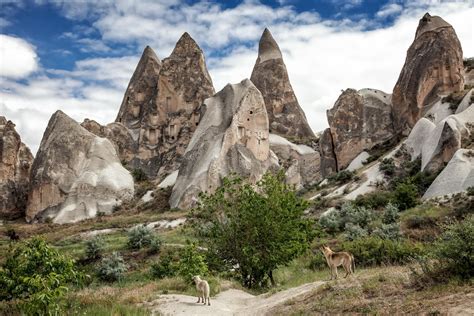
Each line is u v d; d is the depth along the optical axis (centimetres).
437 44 6831
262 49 10538
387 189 5372
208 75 9856
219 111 7662
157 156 9081
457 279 1126
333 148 7769
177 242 4181
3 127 8256
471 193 3919
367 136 7294
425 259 1263
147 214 6688
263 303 1561
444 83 6644
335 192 5888
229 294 1856
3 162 7938
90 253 3888
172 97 9388
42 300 1112
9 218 7725
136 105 10188
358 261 2228
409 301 1062
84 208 7106
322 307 1216
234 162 6906
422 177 5084
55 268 1352
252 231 2216
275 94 9862
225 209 2338
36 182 7512
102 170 7662
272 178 2412
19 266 1366
